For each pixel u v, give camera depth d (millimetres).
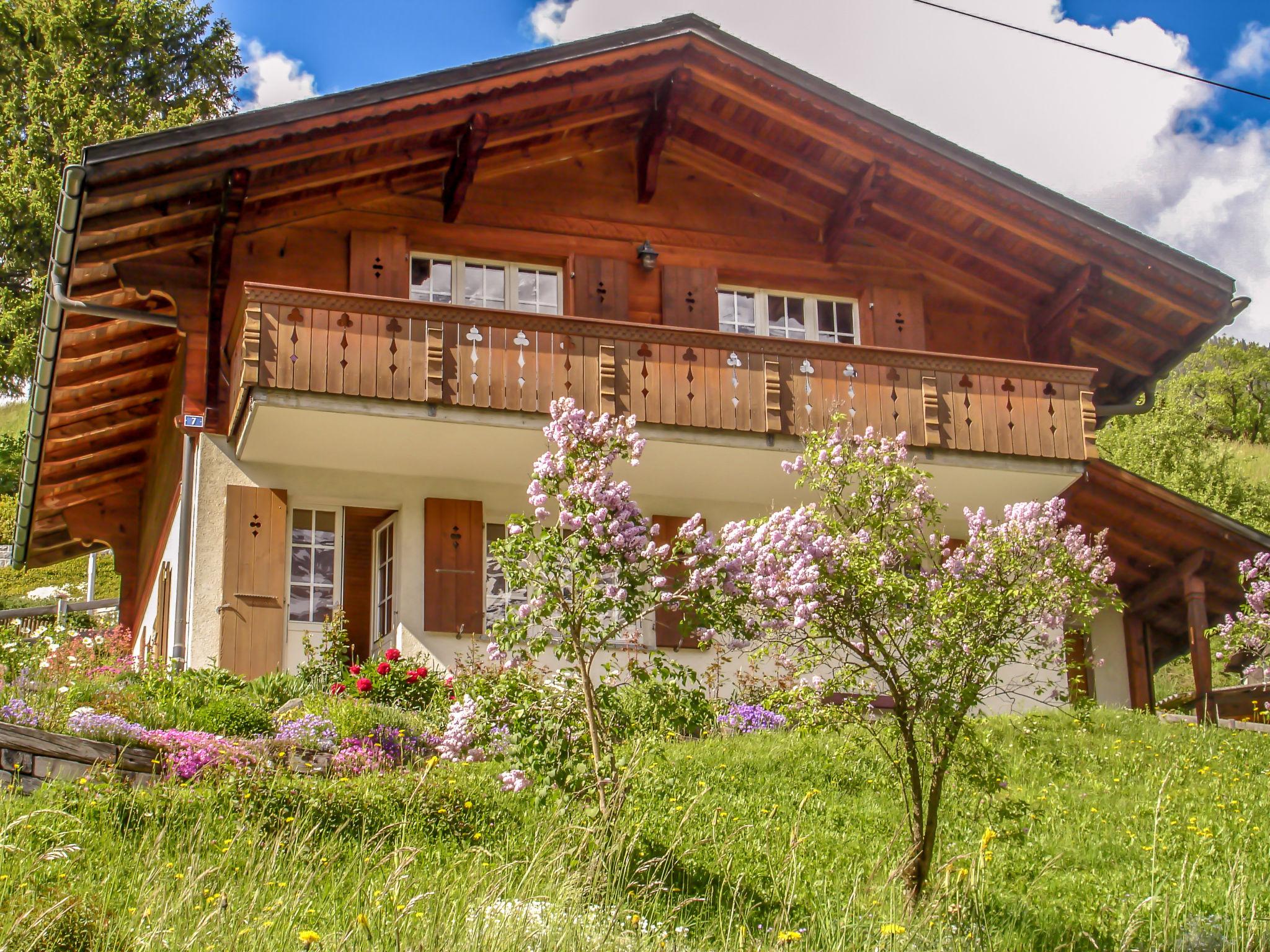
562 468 9094
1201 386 50594
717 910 8000
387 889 7078
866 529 9156
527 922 6652
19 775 8984
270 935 6699
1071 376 16672
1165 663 19641
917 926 7613
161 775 9430
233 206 14484
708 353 15336
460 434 14500
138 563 21016
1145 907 8383
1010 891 9023
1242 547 17359
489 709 8922
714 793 10625
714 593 8875
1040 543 9000
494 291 16547
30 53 32875
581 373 14789
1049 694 16172
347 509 15375
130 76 33594
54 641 13234
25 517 19438
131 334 16219
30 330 29797
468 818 9258
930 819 8508
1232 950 7840
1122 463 34344
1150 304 18328
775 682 14773
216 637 14227
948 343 18266
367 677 13391
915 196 17734
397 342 14133
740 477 16016
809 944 7602
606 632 9055
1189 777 12328
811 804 10523
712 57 16406
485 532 15625
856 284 17953
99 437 18562
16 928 6117
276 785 9109
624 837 8242
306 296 13906
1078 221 17344
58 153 30672
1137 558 18078
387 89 14703
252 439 14344
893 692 8727
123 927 6531
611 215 17047
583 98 16516
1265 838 10414
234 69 35281
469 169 15648
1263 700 16641
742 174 17766
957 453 15984
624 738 8820
